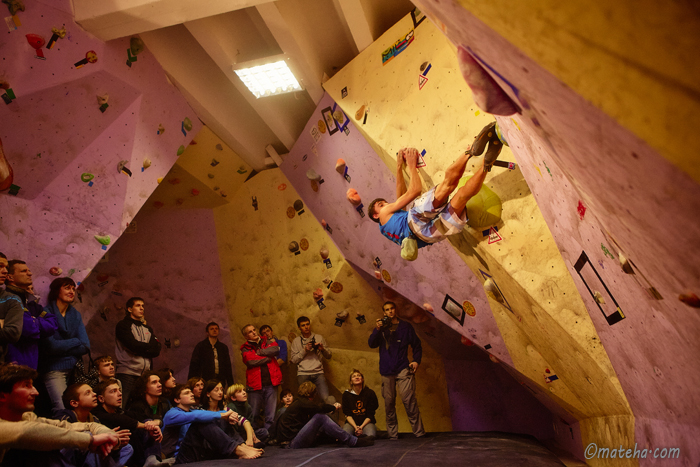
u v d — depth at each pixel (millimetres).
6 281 3301
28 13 3344
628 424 2936
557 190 1934
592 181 1090
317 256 6340
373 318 6234
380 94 3758
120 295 6734
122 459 3303
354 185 4727
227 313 6961
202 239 6926
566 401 3945
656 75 671
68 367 3566
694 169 714
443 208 2982
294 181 5895
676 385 2020
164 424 3959
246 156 6180
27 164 3639
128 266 6797
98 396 3426
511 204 2787
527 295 2834
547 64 784
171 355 6809
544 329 3045
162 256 6875
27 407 2434
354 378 5512
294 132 5527
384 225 3416
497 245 2908
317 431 4727
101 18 3523
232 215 6844
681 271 1082
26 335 3092
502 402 5910
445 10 1014
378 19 4027
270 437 5121
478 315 4121
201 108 4992
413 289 4730
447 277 4160
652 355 2023
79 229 4035
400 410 6238
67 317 3740
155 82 4340
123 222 4348
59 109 3670
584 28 702
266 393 5938
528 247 2762
